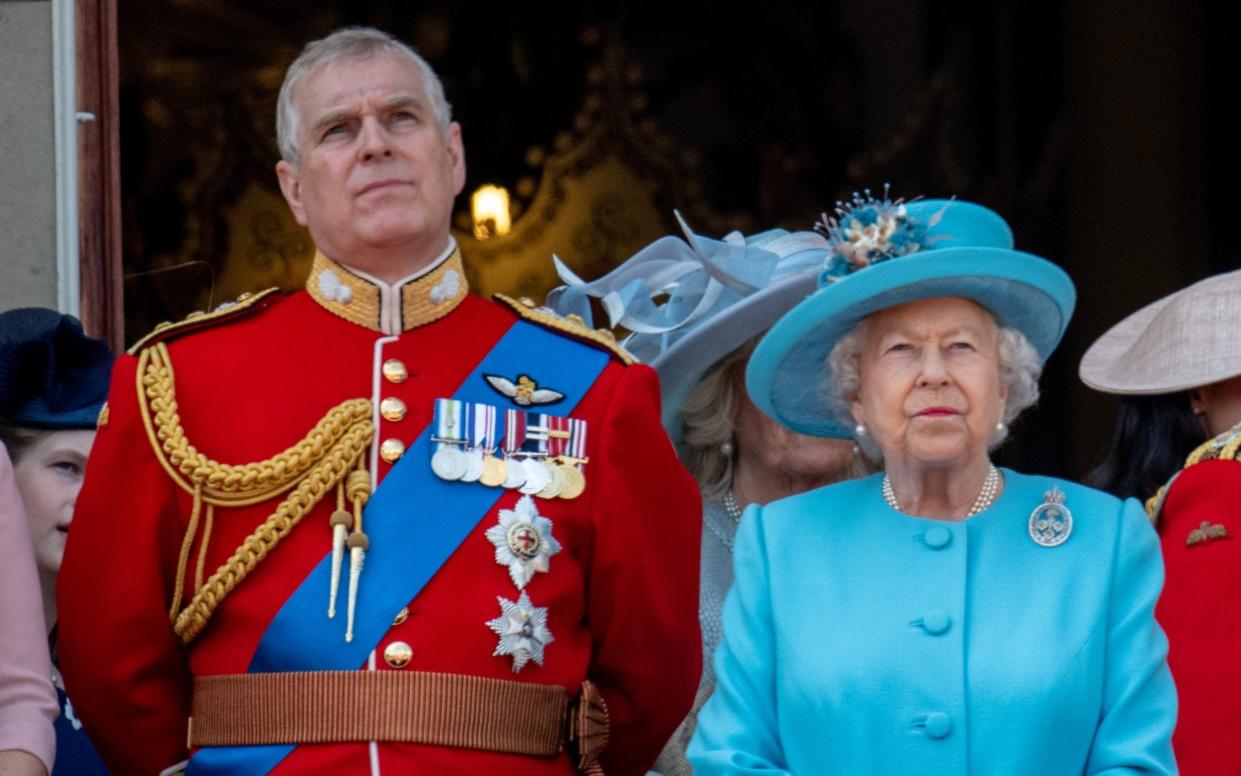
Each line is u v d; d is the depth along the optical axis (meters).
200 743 8.76
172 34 22.53
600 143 24.84
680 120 25.05
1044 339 8.98
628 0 24.92
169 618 8.92
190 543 8.88
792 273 11.45
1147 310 12.73
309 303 9.36
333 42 9.40
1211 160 24.08
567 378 9.30
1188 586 9.55
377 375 9.11
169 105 22.52
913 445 8.58
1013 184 24.59
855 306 8.69
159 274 22.14
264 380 9.12
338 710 8.53
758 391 9.25
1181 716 9.31
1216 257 24.06
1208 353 11.08
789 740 8.42
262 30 23.06
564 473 9.05
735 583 8.82
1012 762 8.15
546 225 24.69
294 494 8.82
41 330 10.09
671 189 24.95
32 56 12.30
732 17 25.05
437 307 9.34
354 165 9.14
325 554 8.77
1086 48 24.45
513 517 8.87
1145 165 24.17
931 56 24.88
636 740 9.27
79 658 8.88
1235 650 9.33
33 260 12.23
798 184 25.03
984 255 8.45
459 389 9.14
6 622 8.61
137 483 8.94
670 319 11.67
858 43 25.05
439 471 8.88
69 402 10.15
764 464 11.30
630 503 9.12
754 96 25.12
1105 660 8.32
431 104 9.34
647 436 9.27
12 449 10.09
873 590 8.54
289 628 8.66
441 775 8.50
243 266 22.67
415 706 8.53
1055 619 8.34
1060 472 23.53
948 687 8.26
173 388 9.07
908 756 8.21
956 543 8.58
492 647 8.68
